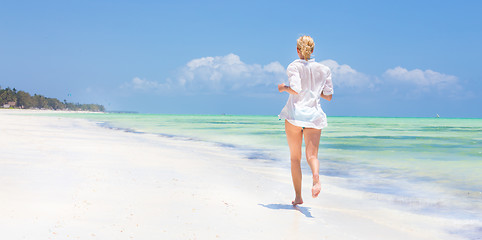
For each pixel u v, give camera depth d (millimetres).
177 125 29391
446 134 20078
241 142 12742
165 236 2752
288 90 3641
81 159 6707
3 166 5480
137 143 11102
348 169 6793
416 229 3289
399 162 7758
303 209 3867
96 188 4258
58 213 3205
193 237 2766
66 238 2598
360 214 3752
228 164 7027
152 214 3316
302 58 3764
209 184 4871
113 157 7234
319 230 3129
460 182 5516
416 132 22391
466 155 9078
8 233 2646
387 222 3488
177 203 3756
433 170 6680
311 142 3730
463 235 3141
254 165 7129
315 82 3730
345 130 24766
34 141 9906
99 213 3270
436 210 3934
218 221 3219
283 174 6113
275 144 11992
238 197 4219
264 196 4402
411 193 4770
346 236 3018
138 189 4324
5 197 3650
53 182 4469
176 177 5270
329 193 4738
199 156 8227
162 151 8938
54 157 6793
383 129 27078
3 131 13555
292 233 3020
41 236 2617
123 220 3098
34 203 3482
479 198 4496
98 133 15633
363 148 10930
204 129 22766
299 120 3682
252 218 3393
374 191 4879
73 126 21828
